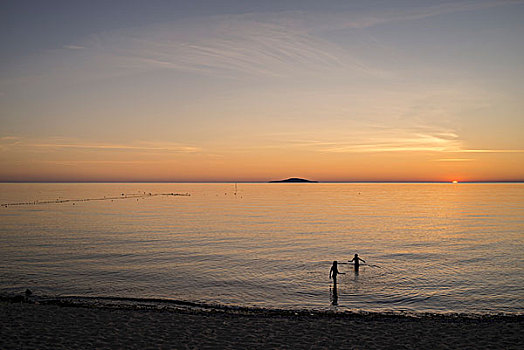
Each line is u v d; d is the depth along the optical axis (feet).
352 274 100.73
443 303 75.00
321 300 77.15
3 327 49.80
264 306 72.79
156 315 57.88
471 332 50.47
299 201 550.77
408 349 44.19
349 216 302.45
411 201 543.39
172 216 294.25
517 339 47.42
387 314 65.31
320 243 160.04
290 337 48.19
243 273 101.45
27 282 90.07
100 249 139.23
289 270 105.70
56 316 55.67
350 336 48.75
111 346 43.83
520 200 553.23
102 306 67.10
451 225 232.73
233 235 183.83
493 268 108.99
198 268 107.55
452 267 110.32
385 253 135.64
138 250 137.90
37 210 346.74
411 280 93.71
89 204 447.01
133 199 582.35
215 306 70.85
